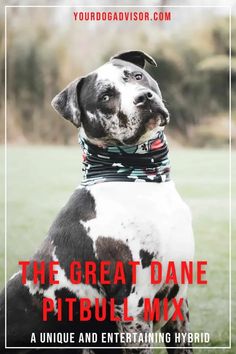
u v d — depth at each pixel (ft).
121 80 11.00
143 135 10.92
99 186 11.10
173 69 67.72
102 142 11.14
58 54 66.03
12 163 53.11
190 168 50.11
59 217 11.45
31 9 65.26
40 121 65.00
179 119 67.10
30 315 11.42
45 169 50.01
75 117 11.03
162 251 10.79
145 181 11.03
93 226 10.91
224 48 68.44
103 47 67.46
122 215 10.79
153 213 10.82
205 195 38.27
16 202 36.52
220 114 66.80
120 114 10.85
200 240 26.84
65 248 11.14
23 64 65.00
